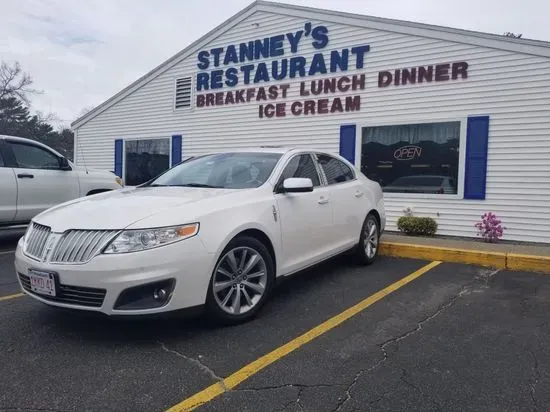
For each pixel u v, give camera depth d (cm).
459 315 448
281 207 461
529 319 438
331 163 604
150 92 1375
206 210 386
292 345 368
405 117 952
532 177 830
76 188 841
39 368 321
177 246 354
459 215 899
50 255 358
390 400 287
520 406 281
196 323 412
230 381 307
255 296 427
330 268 646
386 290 532
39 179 779
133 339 373
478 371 327
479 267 665
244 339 378
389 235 895
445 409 278
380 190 710
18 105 5306
